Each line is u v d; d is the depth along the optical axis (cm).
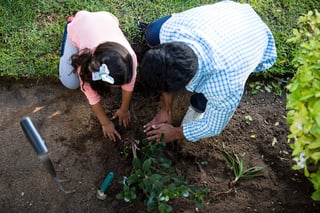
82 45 232
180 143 263
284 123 274
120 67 197
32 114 268
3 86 275
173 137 253
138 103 273
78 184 252
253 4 307
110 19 245
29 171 253
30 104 271
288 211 249
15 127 263
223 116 215
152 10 301
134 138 262
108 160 258
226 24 210
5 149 258
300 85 192
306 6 311
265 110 278
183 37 208
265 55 239
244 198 252
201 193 233
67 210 245
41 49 281
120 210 245
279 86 286
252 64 213
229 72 199
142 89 275
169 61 178
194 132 229
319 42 203
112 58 197
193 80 202
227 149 265
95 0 299
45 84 277
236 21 213
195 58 186
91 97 230
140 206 245
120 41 229
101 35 230
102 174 255
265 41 225
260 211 249
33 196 247
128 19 296
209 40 201
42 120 266
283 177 259
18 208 244
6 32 285
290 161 263
